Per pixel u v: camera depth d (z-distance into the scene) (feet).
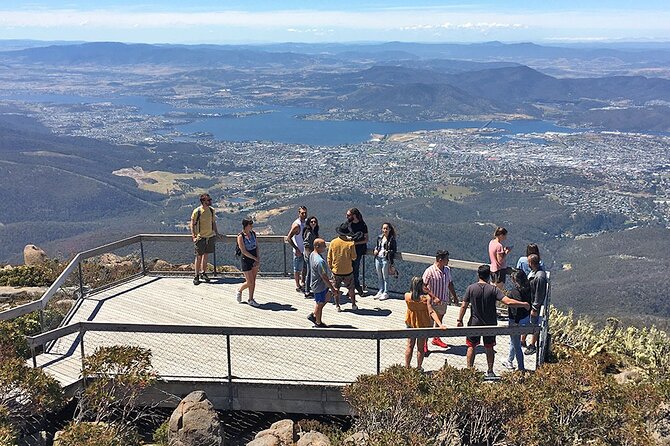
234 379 24.80
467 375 21.61
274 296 34.63
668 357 31.86
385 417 19.98
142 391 24.08
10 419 21.29
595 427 20.29
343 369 25.68
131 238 37.52
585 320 39.14
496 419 20.26
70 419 24.40
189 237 37.65
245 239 32.01
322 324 30.01
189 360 26.58
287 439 21.90
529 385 21.72
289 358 26.76
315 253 29.14
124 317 31.27
